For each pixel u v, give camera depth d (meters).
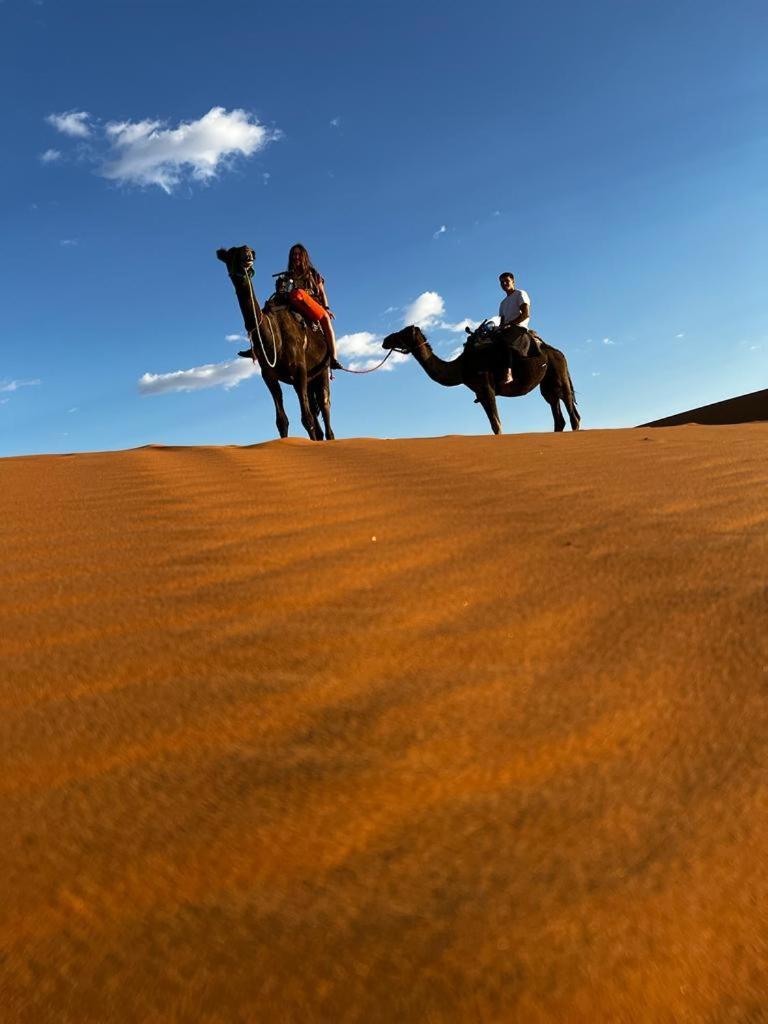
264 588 2.53
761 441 5.59
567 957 1.12
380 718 1.71
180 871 1.26
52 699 1.79
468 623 2.25
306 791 1.46
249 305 10.77
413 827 1.38
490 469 4.64
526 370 14.01
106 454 5.76
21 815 1.39
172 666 1.96
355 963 1.10
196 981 1.07
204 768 1.53
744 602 2.29
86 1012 1.02
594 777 1.52
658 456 4.98
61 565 2.80
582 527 3.20
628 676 1.91
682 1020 1.08
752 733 1.65
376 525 3.32
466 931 1.16
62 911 1.18
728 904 1.23
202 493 4.01
